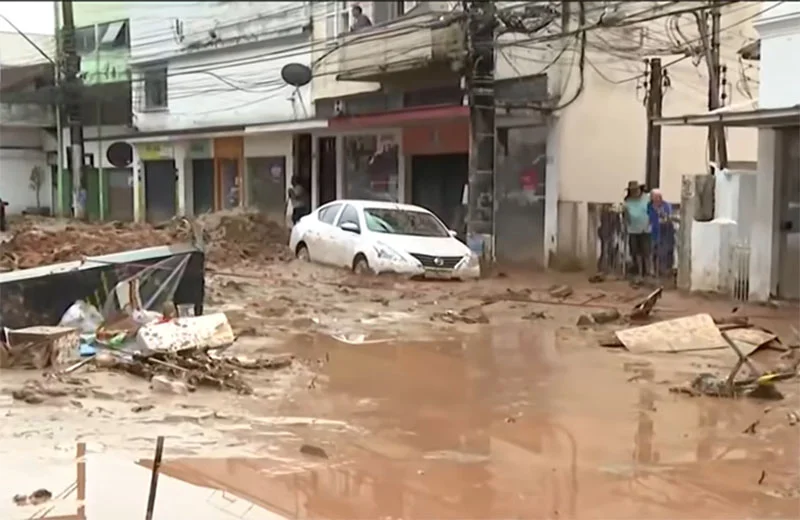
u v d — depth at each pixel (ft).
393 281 63.93
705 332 41.06
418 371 35.99
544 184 75.97
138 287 43.34
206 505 20.98
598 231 71.67
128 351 36.50
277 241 87.30
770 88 53.01
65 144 100.63
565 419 29.12
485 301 55.52
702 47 72.90
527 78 75.61
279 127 97.40
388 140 90.89
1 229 78.79
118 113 119.65
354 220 69.46
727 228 58.95
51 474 22.79
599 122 76.28
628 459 25.09
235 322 46.75
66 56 98.17
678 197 79.36
